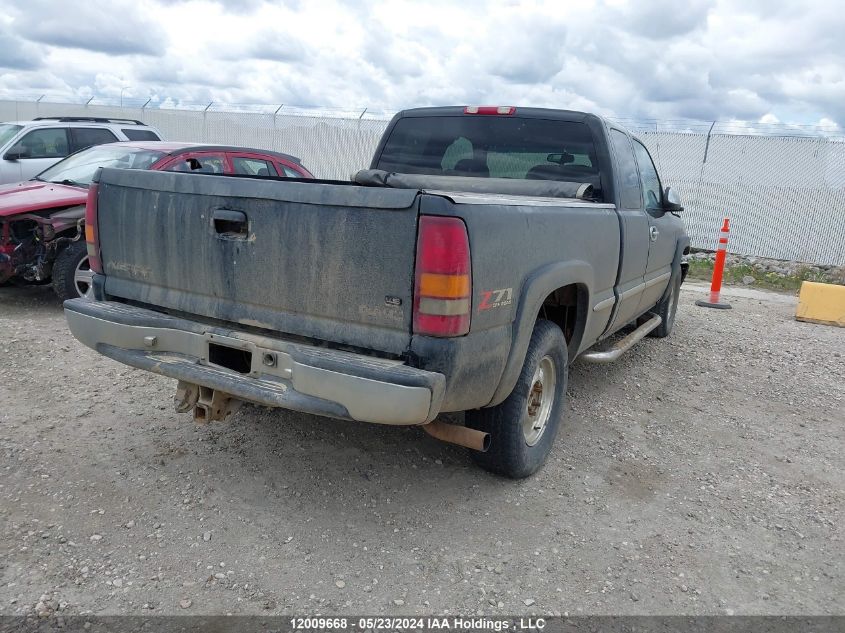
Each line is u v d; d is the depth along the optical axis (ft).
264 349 10.60
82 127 38.60
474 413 12.61
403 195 9.62
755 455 15.60
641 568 10.96
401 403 9.45
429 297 9.61
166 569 10.17
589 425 16.60
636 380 20.35
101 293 12.84
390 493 12.65
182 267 11.59
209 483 12.60
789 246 53.83
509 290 10.91
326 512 11.93
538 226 11.69
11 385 16.47
